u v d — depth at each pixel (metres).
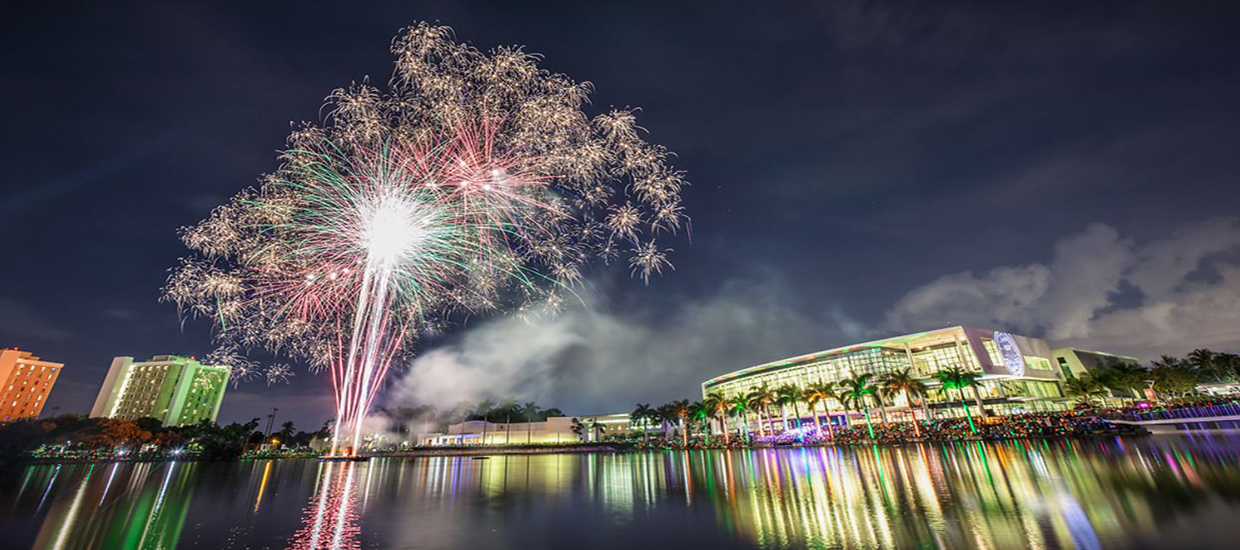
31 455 78.88
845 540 15.69
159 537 18.44
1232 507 17.77
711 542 16.28
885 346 126.88
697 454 74.88
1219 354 99.88
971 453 49.97
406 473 52.00
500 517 22.14
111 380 181.00
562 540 17.34
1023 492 23.33
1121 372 95.06
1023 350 122.88
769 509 21.86
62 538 18.42
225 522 21.55
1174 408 70.94
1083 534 15.18
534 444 132.50
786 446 84.44
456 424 163.25
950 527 16.80
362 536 18.38
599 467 54.66
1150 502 19.56
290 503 27.58
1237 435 55.62
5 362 151.38
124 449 112.88
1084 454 42.03
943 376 94.00
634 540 17.03
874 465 40.94
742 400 102.75
